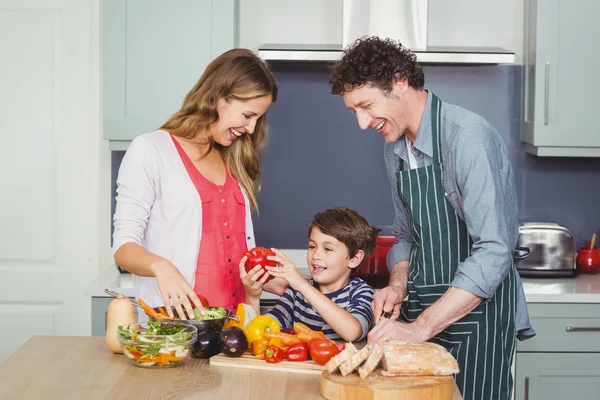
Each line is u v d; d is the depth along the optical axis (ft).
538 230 11.57
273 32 12.47
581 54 11.39
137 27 11.08
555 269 11.57
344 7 11.12
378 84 6.82
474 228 6.85
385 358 5.69
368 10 11.14
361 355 5.67
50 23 12.39
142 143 7.27
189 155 7.45
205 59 11.12
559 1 11.34
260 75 7.22
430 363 5.68
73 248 12.57
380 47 6.84
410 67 6.93
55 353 6.53
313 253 8.18
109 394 5.54
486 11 12.42
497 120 12.57
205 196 7.38
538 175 12.67
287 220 12.76
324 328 7.88
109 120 11.18
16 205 12.53
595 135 11.47
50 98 12.45
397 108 6.98
